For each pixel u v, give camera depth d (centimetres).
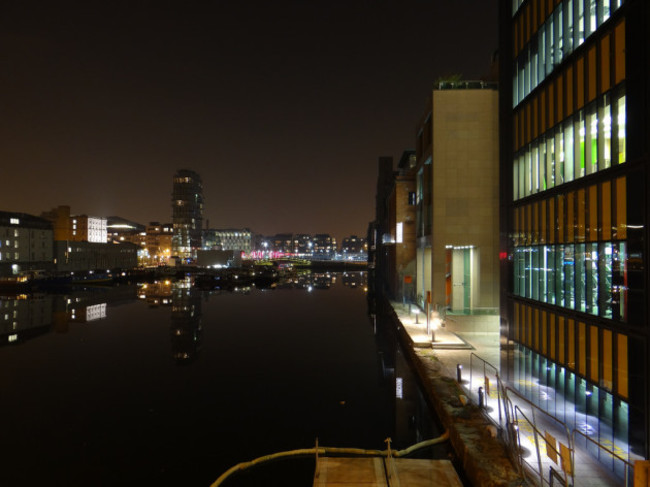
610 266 1160
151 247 18125
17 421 1792
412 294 4288
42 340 3419
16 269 8500
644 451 1002
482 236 3050
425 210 3609
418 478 1144
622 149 1117
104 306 5412
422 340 2492
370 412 1900
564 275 1409
